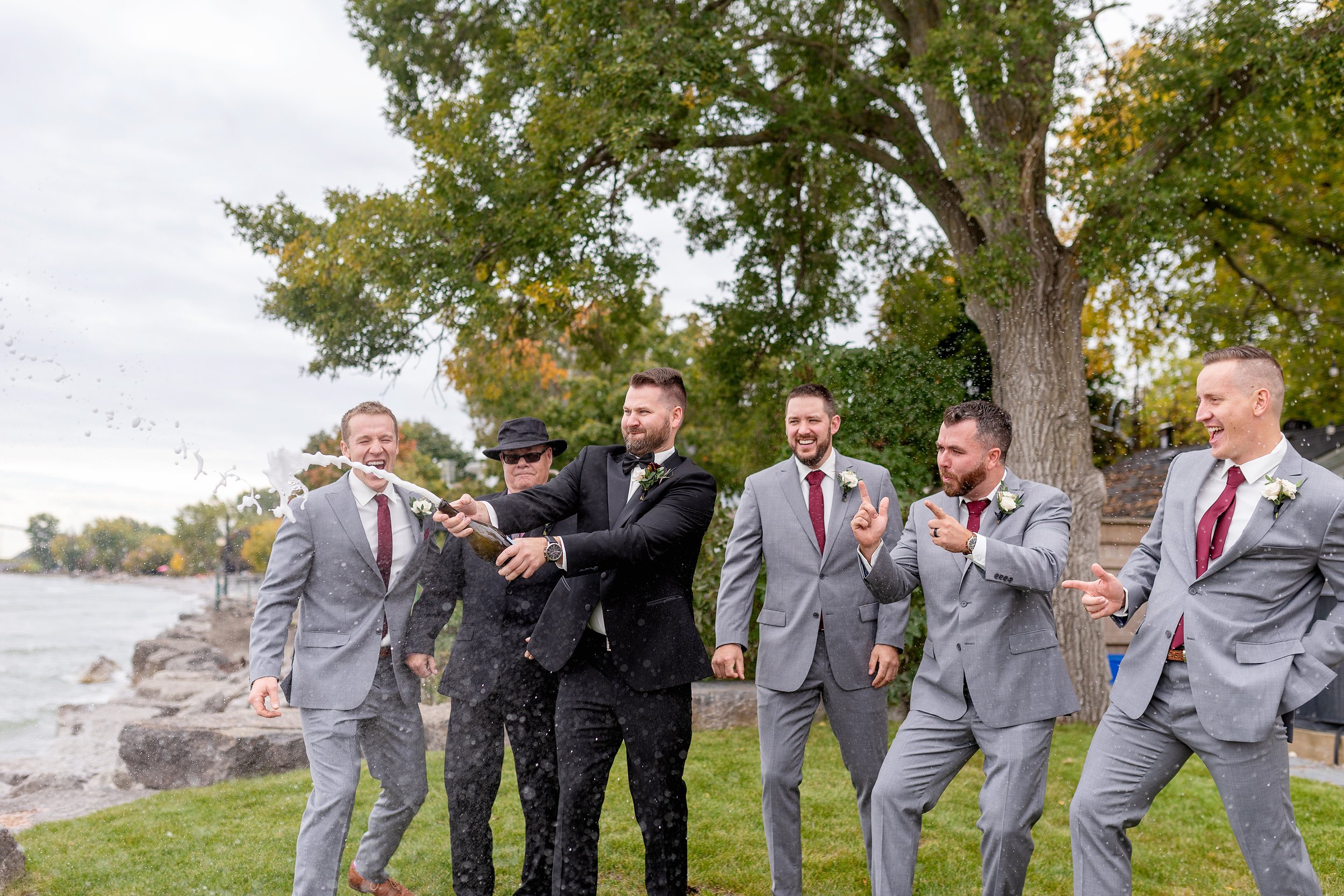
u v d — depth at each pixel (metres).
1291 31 8.08
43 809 5.44
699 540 3.21
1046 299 8.99
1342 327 12.52
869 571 3.16
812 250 13.07
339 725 3.08
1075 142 10.20
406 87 12.38
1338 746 6.54
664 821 3.06
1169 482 3.05
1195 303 12.33
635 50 9.23
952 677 3.08
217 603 33.12
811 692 3.46
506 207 10.10
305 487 2.75
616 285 11.16
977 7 8.78
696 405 15.54
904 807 3.03
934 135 9.89
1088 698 8.24
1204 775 5.96
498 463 16.14
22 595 50.00
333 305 11.38
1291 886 2.71
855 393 8.62
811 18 11.66
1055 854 4.23
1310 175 10.80
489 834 3.41
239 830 4.46
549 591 3.51
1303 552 2.67
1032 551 2.97
